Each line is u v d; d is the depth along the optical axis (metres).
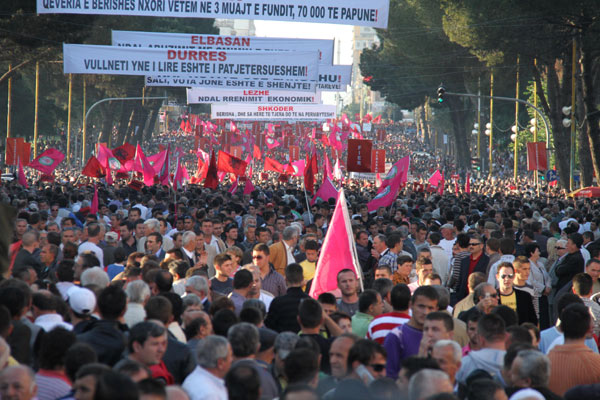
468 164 144.25
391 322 13.34
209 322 12.70
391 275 17.55
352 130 159.12
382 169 57.91
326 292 14.76
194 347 12.41
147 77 48.38
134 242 26.45
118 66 48.09
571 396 9.65
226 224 29.03
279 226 28.91
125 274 16.94
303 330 12.60
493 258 21.52
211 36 48.69
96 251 21.89
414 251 24.55
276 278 19.55
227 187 61.53
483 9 64.25
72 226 26.67
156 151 172.38
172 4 43.06
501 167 139.00
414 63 121.75
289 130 154.25
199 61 48.66
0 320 10.65
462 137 145.25
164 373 10.76
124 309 12.05
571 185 74.81
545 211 38.19
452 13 74.25
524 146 133.38
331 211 34.44
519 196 66.00
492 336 11.56
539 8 59.94
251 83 49.34
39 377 9.86
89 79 125.50
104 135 141.50
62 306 12.95
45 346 9.95
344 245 16.06
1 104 132.38
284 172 68.00
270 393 10.55
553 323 23.30
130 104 141.75
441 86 65.31
